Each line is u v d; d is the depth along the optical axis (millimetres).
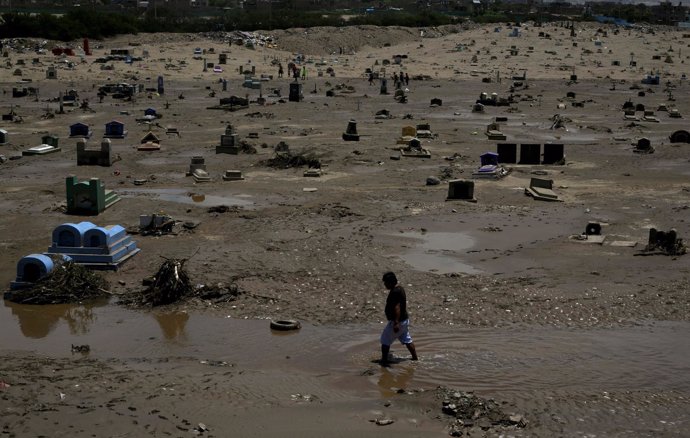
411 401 13633
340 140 48438
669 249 23578
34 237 25375
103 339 17141
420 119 60625
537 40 138750
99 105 66938
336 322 18203
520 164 41062
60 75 87188
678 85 95625
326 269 22156
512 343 16797
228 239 25344
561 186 34781
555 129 55406
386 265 22594
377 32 149375
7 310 19016
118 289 20453
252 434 12328
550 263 22734
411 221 28047
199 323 18125
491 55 123250
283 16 160875
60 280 19875
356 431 12461
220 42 125312
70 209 28672
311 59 117875
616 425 12750
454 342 16844
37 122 56531
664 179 37031
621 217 28719
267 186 34500
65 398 13602
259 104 68375
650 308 19000
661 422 12898
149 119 56750
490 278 21359
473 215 28953
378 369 15312
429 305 19250
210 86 84938
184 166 39625
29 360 15641
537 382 14648
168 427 12531
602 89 89375
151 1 189875
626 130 56000
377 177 36844
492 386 14469
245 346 16703
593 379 14805
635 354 16141
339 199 31531
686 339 17031
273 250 24000
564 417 13023
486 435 12344
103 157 39375
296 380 14758
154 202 30641
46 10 169000
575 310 18922
